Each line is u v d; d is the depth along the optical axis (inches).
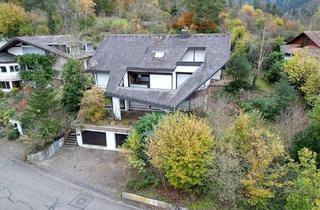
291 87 967.6
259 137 634.2
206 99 989.2
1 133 1115.3
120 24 2202.3
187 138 618.2
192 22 1731.1
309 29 2220.7
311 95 956.0
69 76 1056.8
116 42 1194.0
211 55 1023.0
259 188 594.2
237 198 627.5
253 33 2059.5
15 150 994.1
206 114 893.2
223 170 595.8
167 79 1056.2
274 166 644.1
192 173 626.8
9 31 2000.5
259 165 589.9
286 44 1708.9
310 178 527.5
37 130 928.3
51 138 948.0
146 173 751.1
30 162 908.0
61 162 901.8
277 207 609.0
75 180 805.2
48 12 2298.2
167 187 729.6
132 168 840.9
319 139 666.8
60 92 1150.3
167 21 2223.2
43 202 708.0
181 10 2298.2
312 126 697.6
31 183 792.3
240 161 624.7
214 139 697.6
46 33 2106.3
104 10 2719.0
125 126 946.1
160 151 633.6
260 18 2313.0
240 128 647.1
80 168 863.7
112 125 954.7
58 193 746.8
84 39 1857.8
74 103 1059.9
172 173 639.1
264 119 917.2
